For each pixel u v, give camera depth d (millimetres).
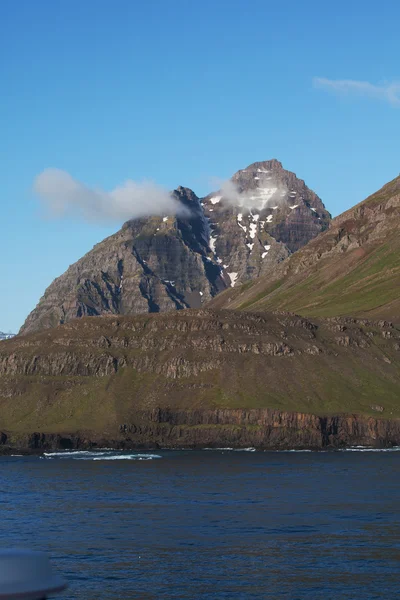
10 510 138250
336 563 92188
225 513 132000
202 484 178500
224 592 79875
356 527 115938
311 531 113312
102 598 77625
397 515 126750
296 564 92000
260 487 170125
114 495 159250
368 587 80750
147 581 84500
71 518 128250
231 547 102688
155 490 167500
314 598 76938
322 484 174375
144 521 124438
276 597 77438
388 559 93812
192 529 116625
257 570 89125
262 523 121000
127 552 99938
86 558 96500
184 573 88250
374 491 159625
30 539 109375
